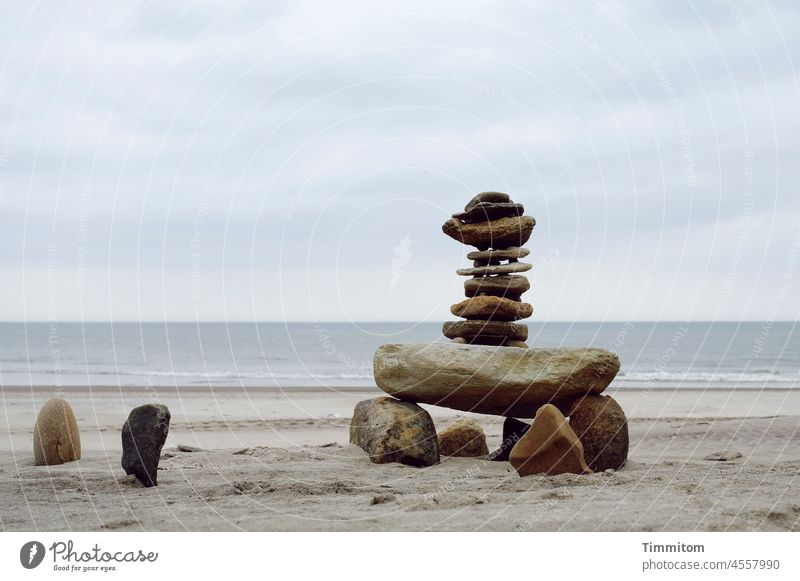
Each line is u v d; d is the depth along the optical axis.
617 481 8.00
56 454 9.72
